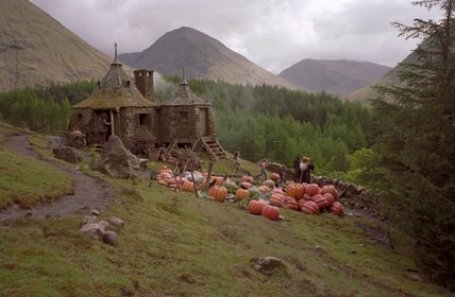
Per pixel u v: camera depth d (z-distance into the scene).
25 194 16.30
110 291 10.07
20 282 9.45
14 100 153.62
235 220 22.23
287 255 17.25
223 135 109.44
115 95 47.25
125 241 13.47
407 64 24.27
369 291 15.55
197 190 28.34
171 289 11.08
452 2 23.16
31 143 36.72
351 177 60.19
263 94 167.88
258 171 45.34
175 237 15.43
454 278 19.59
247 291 12.16
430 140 20.31
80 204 17.09
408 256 22.77
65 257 11.16
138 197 20.16
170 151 45.59
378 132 26.02
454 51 22.95
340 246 21.88
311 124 131.38
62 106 131.50
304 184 31.14
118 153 27.55
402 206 21.56
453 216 18.89
